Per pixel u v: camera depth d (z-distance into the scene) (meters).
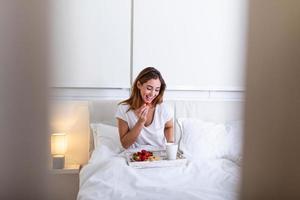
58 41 0.52
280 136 0.63
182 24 2.01
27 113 0.49
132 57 1.97
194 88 2.04
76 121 1.73
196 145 1.77
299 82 0.61
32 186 0.52
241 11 0.62
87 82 1.84
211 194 1.16
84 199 1.16
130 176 1.32
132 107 1.75
